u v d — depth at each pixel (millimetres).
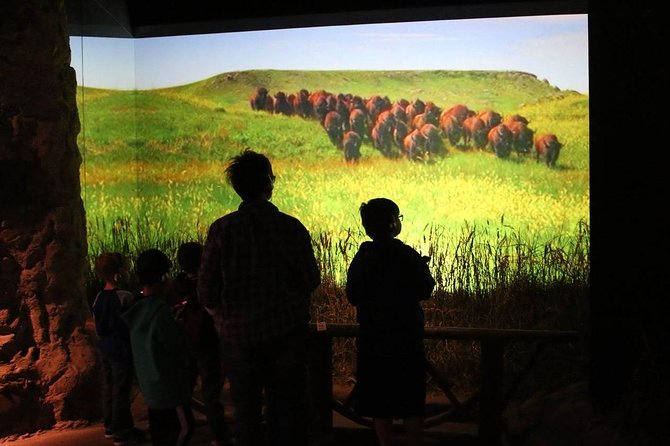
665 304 4527
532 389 6344
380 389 4555
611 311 4723
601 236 4766
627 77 4633
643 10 4566
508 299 7754
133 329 4672
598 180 4773
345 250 8852
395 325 4535
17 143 5758
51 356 5820
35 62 5750
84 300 6164
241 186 4277
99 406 5973
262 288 4145
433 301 7957
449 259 9109
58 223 5895
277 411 4246
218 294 4184
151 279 4754
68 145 6035
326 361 5406
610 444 4324
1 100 5699
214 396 4957
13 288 5793
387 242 4633
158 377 4648
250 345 4113
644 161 4598
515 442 5164
